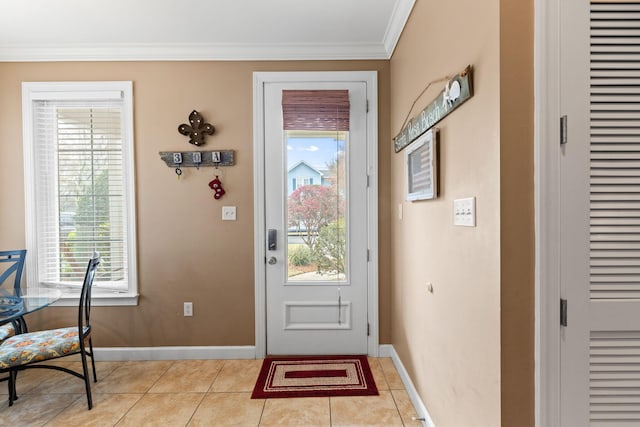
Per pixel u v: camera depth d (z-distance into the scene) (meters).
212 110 2.59
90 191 2.63
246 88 2.60
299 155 2.62
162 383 2.27
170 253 2.62
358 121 2.61
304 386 2.20
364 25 2.30
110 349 2.61
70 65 2.58
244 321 2.63
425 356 1.79
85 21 2.22
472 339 1.27
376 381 2.26
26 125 2.56
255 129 2.60
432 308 1.68
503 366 1.09
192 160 2.58
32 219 2.57
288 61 2.60
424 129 1.70
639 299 1.08
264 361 2.56
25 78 2.57
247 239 2.62
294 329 2.64
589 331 1.08
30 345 1.95
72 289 2.61
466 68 1.24
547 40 1.07
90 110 2.62
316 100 2.54
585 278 1.08
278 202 2.62
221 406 2.00
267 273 2.63
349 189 2.62
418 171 1.82
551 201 1.08
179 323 2.62
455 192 1.40
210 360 2.60
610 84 1.07
